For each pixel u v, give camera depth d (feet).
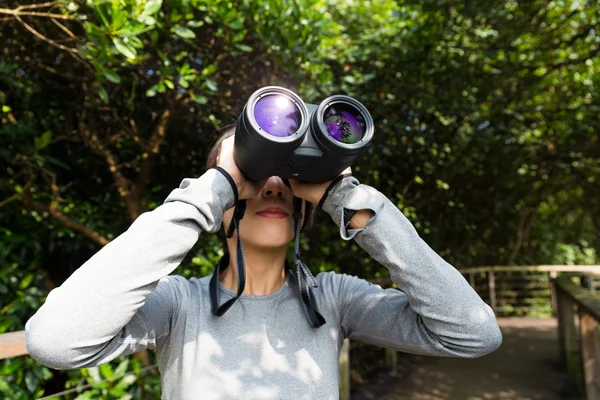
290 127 2.91
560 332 14.21
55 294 2.55
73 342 2.42
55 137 11.33
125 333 2.79
